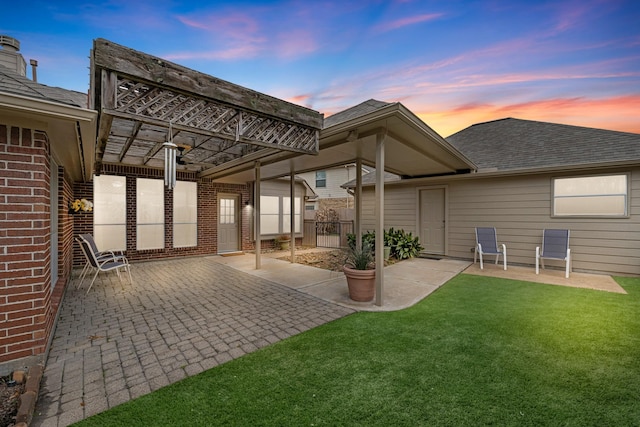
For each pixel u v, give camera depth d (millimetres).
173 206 8484
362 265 4469
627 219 5996
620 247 6074
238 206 10133
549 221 6867
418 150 5551
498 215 7613
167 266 7422
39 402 2021
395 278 5887
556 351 2734
